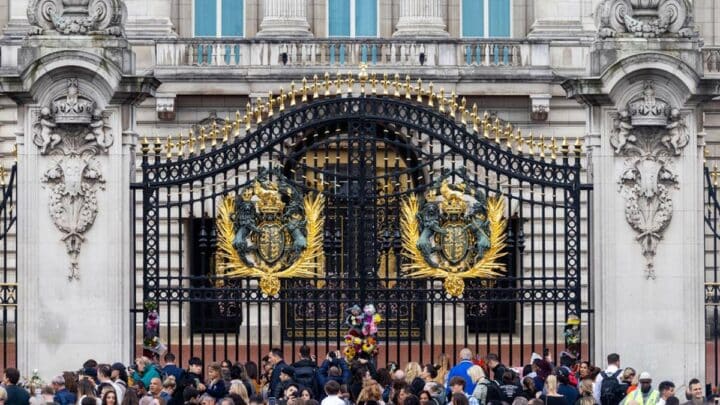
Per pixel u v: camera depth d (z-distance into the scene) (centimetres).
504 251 4256
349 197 3838
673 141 3766
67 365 3759
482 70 5784
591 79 3744
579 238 3791
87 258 3762
